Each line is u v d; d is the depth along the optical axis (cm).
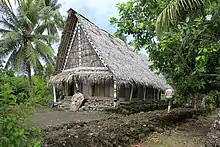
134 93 1759
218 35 602
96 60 1524
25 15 1817
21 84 1670
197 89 755
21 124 253
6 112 244
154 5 798
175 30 631
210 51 548
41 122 874
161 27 581
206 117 1277
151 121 806
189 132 803
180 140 670
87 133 537
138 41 841
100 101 1455
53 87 1652
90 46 1557
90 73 1480
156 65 838
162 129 805
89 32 1543
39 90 1947
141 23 804
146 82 1594
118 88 1402
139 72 1681
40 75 2155
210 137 508
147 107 1541
